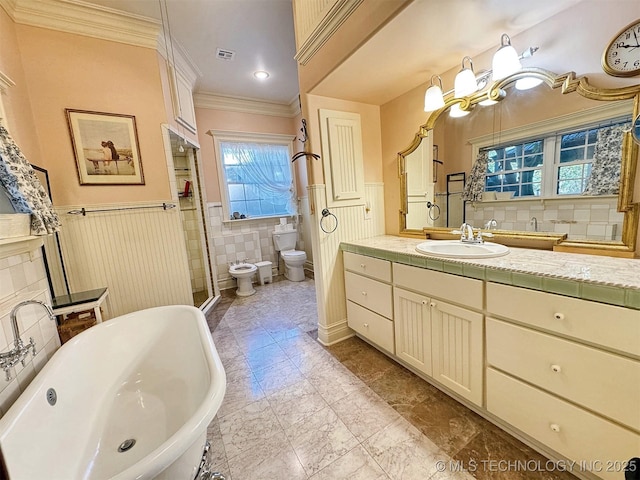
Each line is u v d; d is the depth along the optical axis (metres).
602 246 1.27
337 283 2.29
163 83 2.46
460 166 1.84
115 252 2.30
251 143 4.02
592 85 1.22
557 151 1.38
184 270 2.61
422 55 1.58
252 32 2.38
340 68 1.66
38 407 1.05
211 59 2.78
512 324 1.16
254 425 1.45
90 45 2.12
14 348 1.12
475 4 1.18
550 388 1.06
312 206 2.18
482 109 1.68
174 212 2.54
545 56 1.35
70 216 2.12
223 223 3.91
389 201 2.44
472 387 1.37
